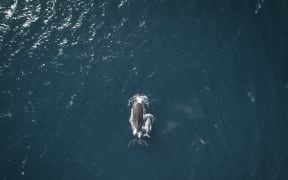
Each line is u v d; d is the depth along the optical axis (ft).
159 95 210.59
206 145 197.88
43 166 195.52
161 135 200.54
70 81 216.33
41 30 230.68
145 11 234.17
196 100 208.95
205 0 236.63
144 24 230.48
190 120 204.23
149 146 197.88
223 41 223.71
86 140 201.36
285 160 192.44
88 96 212.02
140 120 199.41
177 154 196.03
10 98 212.23
